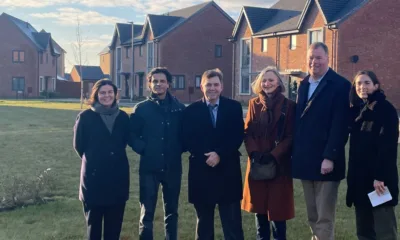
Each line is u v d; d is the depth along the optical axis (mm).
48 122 20234
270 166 5410
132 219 6773
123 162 5285
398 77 30188
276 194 5500
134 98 46500
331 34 29188
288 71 32469
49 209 7188
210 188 5395
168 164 5582
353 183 5062
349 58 29062
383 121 4848
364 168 4969
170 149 5598
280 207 5504
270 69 5594
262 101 5594
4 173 9648
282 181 5508
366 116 4957
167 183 5633
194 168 5469
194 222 6676
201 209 5527
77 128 5211
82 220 6680
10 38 57062
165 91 5703
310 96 5234
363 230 5234
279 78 5598
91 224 5270
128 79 51906
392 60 30000
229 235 5500
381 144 4832
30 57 57875
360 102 5070
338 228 6344
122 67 52875
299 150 5191
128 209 7211
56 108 29984
